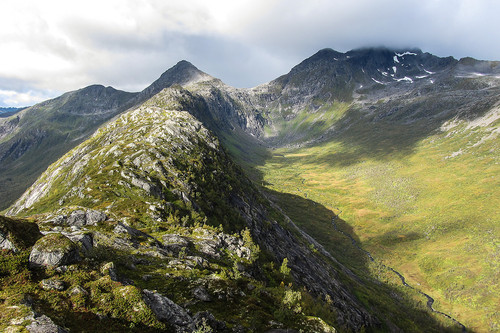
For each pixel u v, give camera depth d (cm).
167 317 2339
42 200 12112
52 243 2450
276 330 2800
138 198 8612
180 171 11675
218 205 10950
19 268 2197
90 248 3169
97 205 8106
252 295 3494
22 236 2448
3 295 1911
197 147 15850
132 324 2016
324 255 15475
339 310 7569
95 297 2136
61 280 2250
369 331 8625
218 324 2567
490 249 18150
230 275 3950
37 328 1645
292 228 16688
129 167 10800
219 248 5453
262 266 6012
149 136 15512
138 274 3278
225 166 17038
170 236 5369
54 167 18875
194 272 3650
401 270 18325
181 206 9131
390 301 12962
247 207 13062
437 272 17500
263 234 10950
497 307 13925
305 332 2898
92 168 12394
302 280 8081
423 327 11731
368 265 17975
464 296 15125
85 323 1900
